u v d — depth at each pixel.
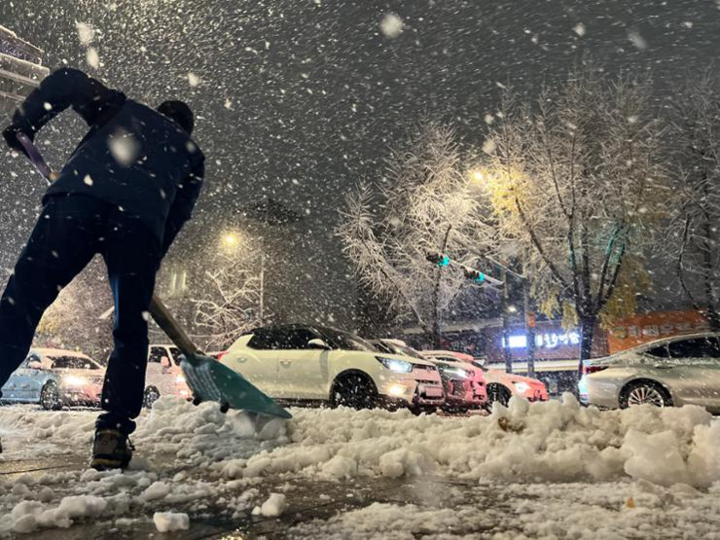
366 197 25.06
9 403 12.09
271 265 33.22
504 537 1.18
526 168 20.31
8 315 1.99
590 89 19.56
